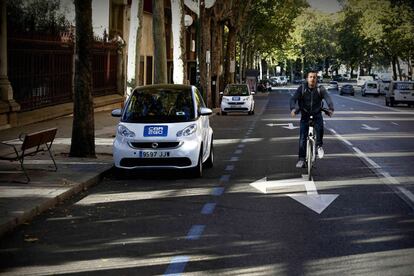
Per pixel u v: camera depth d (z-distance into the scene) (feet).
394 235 25.40
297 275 19.97
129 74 71.87
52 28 84.69
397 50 225.35
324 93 40.55
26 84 75.87
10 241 24.59
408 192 35.47
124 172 41.22
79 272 20.40
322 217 28.96
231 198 33.78
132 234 25.77
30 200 30.81
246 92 116.78
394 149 57.98
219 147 60.44
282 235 25.46
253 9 195.93
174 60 92.02
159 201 33.06
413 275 19.99
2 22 67.56
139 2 71.26
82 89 47.11
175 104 42.06
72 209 30.96
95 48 106.22
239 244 24.02
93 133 47.85
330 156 52.54
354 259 21.84
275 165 47.37
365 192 35.50
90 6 46.42
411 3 202.59
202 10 121.80
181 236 25.38
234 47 172.96
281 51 331.98
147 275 20.02
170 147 39.78
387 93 158.30
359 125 88.89
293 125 89.92
